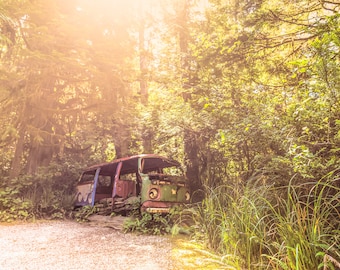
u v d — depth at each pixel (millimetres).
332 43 3240
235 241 3908
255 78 6609
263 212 4191
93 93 10992
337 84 3281
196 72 9414
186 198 7258
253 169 5914
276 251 3613
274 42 6113
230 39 6363
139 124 10703
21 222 7590
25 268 3650
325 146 3939
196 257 4141
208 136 7551
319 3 5441
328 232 3432
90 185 8898
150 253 4375
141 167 7398
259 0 6012
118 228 6539
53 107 10750
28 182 9086
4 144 9961
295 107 3969
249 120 5031
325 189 4008
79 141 12156
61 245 4977
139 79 11430
